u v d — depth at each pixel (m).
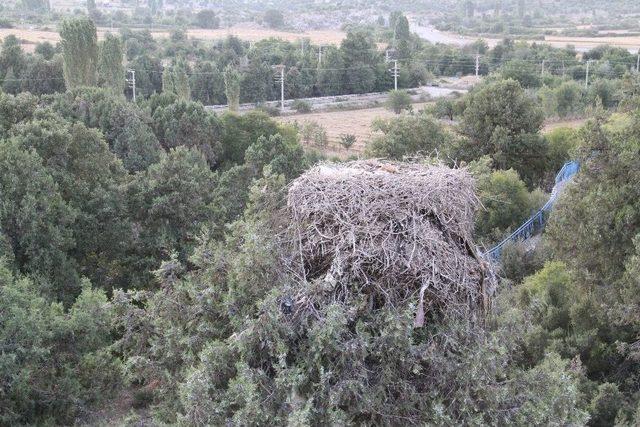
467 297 8.64
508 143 32.69
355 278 8.49
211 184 26.19
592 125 18.33
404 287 8.48
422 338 8.79
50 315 16.14
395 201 8.49
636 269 14.91
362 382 8.46
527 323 11.30
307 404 7.78
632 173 17.31
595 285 17.42
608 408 13.88
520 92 33.75
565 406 9.34
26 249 20.00
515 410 8.95
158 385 13.43
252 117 41.84
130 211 23.86
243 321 9.03
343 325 8.33
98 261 22.67
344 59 79.31
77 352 16.50
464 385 8.62
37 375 15.83
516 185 27.91
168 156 24.84
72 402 15.72
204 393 8.53
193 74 67.25
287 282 8.84
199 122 39.50
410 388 8.59
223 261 10.42
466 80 85.31
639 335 15.62
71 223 21.70
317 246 8.66
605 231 17.12
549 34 137.75
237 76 59.09
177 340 10.27
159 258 22.95
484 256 9.93
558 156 34.09
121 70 54.09
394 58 87.00
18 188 20.22
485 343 8.83
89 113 37.47
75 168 24.36
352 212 8.45
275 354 8.65
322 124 61.16
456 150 33.44
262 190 9.91
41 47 74.50
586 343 15.77
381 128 36.44
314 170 9.31
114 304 11.95
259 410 8.09
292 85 74.81
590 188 18.23
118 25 136.25
